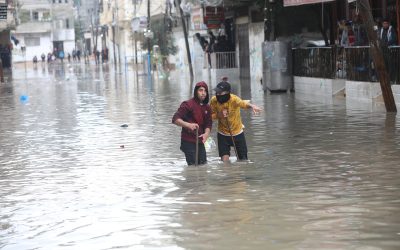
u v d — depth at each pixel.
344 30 24.91
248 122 17.69
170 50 60.75
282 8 30.52
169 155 12.95
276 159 11.88
